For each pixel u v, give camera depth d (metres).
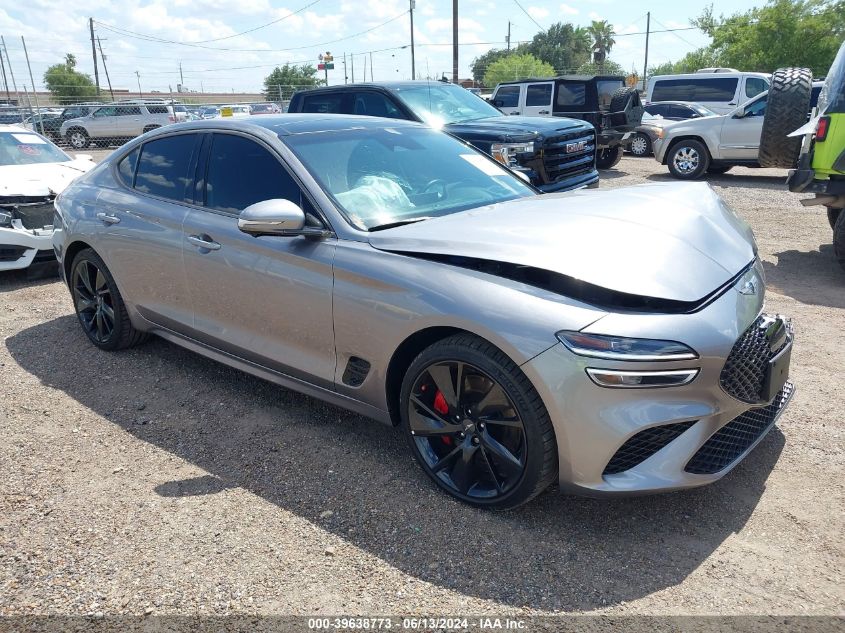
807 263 6.98
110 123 24.64
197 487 3.15
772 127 7.06
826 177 6.28
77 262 4.81
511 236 2.88
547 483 2.71
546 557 2.61
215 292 3.75
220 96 69.00
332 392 3.37
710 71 19.03
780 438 3.44
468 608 2.37
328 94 8.98
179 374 4.46
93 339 4.91
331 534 2.79
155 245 4.05
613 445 2.50
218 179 3.82
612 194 3.53
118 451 3.50
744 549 2.62
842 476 3.08
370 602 2.41
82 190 4.80
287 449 3.47
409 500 3.00
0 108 17.19
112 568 2.61
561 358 2.50
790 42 38.44
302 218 3.14
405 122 4.31
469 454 2.87
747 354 2.70
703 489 3.02
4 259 6.62
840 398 3.86
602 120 14.48
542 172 7.70
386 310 2.95
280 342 3.51
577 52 79.50
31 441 3.62
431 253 2.91
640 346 2.45
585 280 2.56
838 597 2.36
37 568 2.62
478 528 2.79
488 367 2.68
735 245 3.08
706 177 14.01
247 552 2.69
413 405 3.03
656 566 2.55
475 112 8.90
